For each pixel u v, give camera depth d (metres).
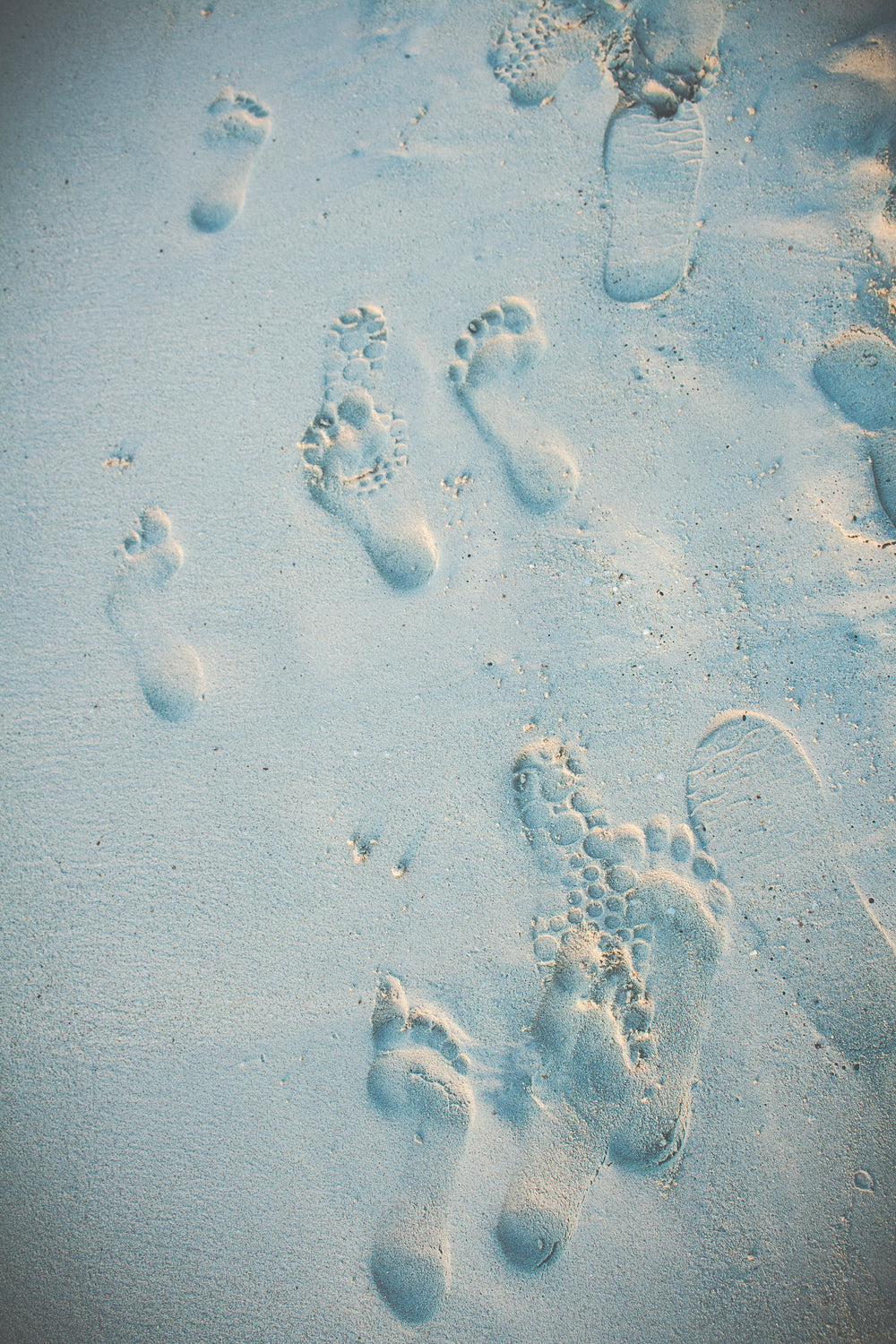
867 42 1.45
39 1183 1.36
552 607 1.41
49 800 1.40
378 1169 1.34
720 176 1.45
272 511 1.43
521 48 1.48
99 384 1.46
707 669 1.39
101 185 1.49
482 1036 1.35
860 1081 1.34
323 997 1.36
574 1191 1.32
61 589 1.43
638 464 1.42
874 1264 1.32
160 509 1.43
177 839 1.39
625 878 1.36
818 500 1.41
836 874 1.36
